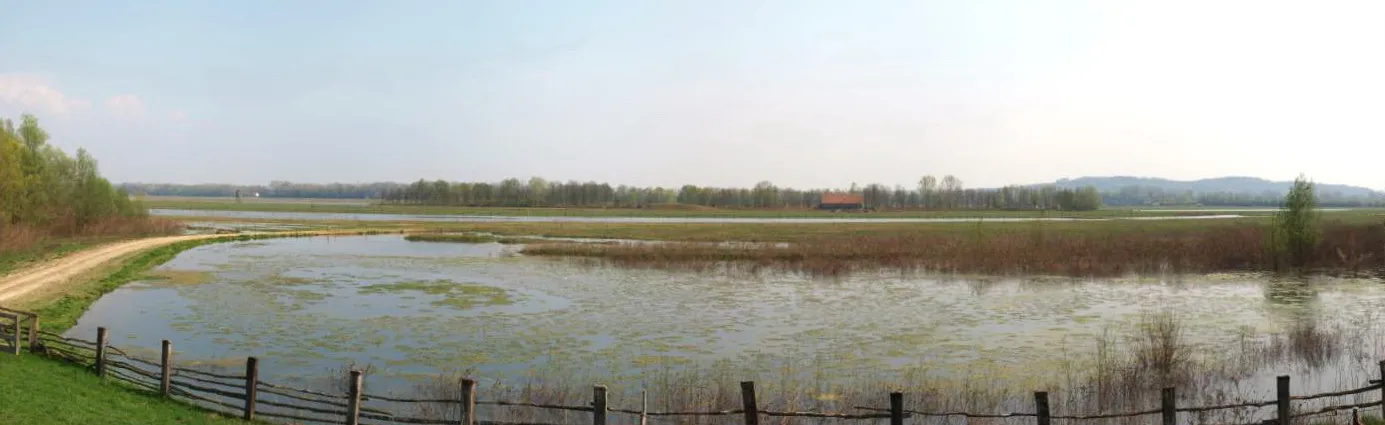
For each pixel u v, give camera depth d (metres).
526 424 15.02
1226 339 27.59
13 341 21.23
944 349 26.03
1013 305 35.84
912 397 19.25
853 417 14.73
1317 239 53.06
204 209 180.38
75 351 23.02
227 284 41.59
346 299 36.47
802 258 56.66
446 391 19.89
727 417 17.44
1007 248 57.22
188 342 26.20
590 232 90.75
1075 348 26.16
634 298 37.66
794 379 21.73
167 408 16.25
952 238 67.44
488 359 24.11
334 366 22.94
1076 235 71.88
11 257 49.47
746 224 113.88
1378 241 56.78
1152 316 32.47
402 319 31.05
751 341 27.31
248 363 16.02
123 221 78.56
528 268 51.69
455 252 64.31
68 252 53.50
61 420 13.77
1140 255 54.78
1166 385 20.22
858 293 39.91
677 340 27.38
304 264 53.28
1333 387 20.38
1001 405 18.83
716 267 52.31
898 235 76.88
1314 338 25.69
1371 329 29.39
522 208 199.12
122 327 28.84
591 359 24.25
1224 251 55.16
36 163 68.88
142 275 45.16
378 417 15.37
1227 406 14.89
